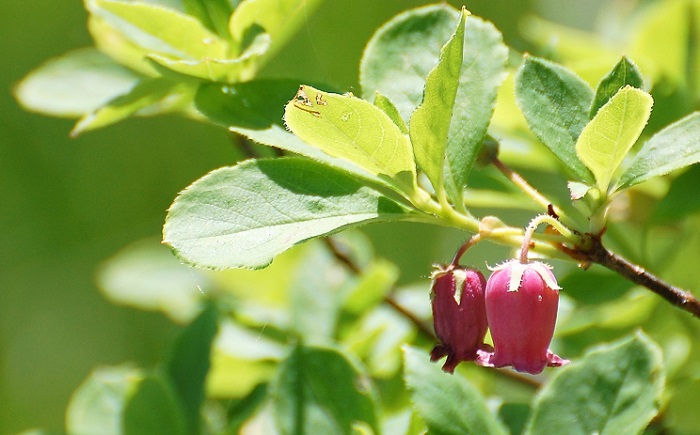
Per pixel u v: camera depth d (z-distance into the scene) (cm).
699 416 42
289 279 45
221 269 34
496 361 35
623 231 43
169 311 46
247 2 38
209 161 83
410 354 37
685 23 42
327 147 34
